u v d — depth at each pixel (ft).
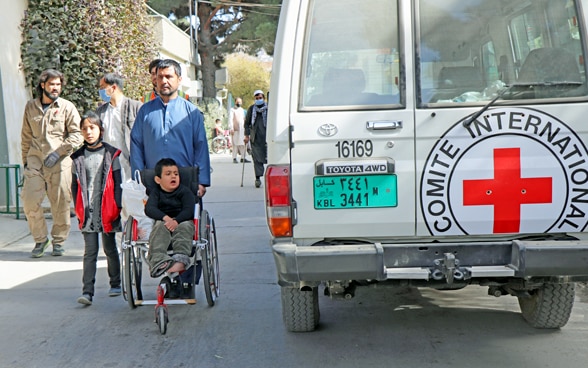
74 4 38.22
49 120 26.96
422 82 14.65
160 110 21.34
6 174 36.06
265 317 19.53
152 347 17.40
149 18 54.34
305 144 14.64
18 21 37.99
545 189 14.46
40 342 17.98
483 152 14.46
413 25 14.71
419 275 14.26
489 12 14.70
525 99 14.47
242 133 66.69
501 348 16.46
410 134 14.51
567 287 16.61
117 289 22.17
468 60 14.66
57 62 38.11
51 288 23.21
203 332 18.43
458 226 14.57
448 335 17.51
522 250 14.05
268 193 14.75
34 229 27.43
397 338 17.39
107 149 21.35
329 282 15.30
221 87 117.91
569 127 14.37
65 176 27.22
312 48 14.83
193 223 19.66
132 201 20.04
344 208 14.64
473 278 15.19
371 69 14.76
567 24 14.69
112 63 39.63
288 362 16.01
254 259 26.55
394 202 14.60
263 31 96.58
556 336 17.16
